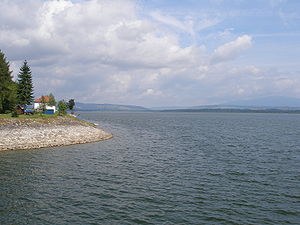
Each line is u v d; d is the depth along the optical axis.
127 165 29.23
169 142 49.81
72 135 46.84
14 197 18.48
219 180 23.47
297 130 79.00
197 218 15.57
